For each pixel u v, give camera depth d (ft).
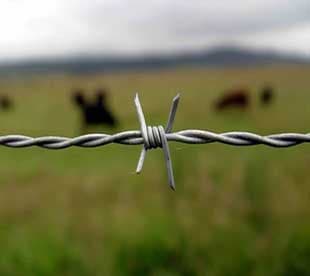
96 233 15.20
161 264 13.24
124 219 15.79
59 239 14.66
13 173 25.52
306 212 13.98
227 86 79.51
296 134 4.52
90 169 24.82
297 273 12.51
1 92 81.05
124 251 13.57
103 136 4.54
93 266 13.37
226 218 14.26
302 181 16.05
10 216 18.52
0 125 53.06
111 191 20.57
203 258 13.10
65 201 20.26
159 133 4.34
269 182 15.30
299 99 55.21
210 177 16.39
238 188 15.38
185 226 13.80
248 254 12.88
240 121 46.09
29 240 14.60
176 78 86.33
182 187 16.30
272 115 46.91
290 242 12.82
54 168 26.09
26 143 4.60
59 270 13.34
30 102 64.69
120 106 59.16
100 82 88.28
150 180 20.11
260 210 14.23
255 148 18.76
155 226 14.16
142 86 75.87
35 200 20.92
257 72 92.02
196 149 18.52
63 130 52.31
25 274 13.04
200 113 47.98
